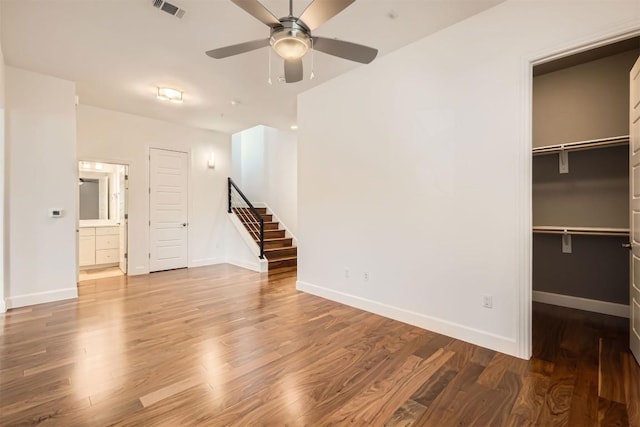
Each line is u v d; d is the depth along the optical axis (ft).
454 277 8.97
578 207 11.04
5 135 11.37
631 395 6.12
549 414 5.63
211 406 5.89
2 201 11.21
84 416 5.56
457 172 8.86
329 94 12.70
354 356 7.92
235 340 8.87
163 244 18.85
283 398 6.16
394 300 10.52
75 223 13.03
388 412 5.75
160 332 9.43
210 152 20.90
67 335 9.16
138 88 13.46
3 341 8.73
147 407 5.83
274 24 6.54
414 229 9.91
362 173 11.48
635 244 7.49
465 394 6.28
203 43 9.84
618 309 10.48
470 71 8.59
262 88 13.50
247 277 17.11
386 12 8.32
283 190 23.82
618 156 10.32
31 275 12.05
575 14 7.01
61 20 8.64
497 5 8.05
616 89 10.34
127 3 7.95
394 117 10.43
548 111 11.61
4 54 10.59
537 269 12.13
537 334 9.11
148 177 18.17
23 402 5.95
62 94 12.55
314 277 13.58
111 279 16.57
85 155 15.88
